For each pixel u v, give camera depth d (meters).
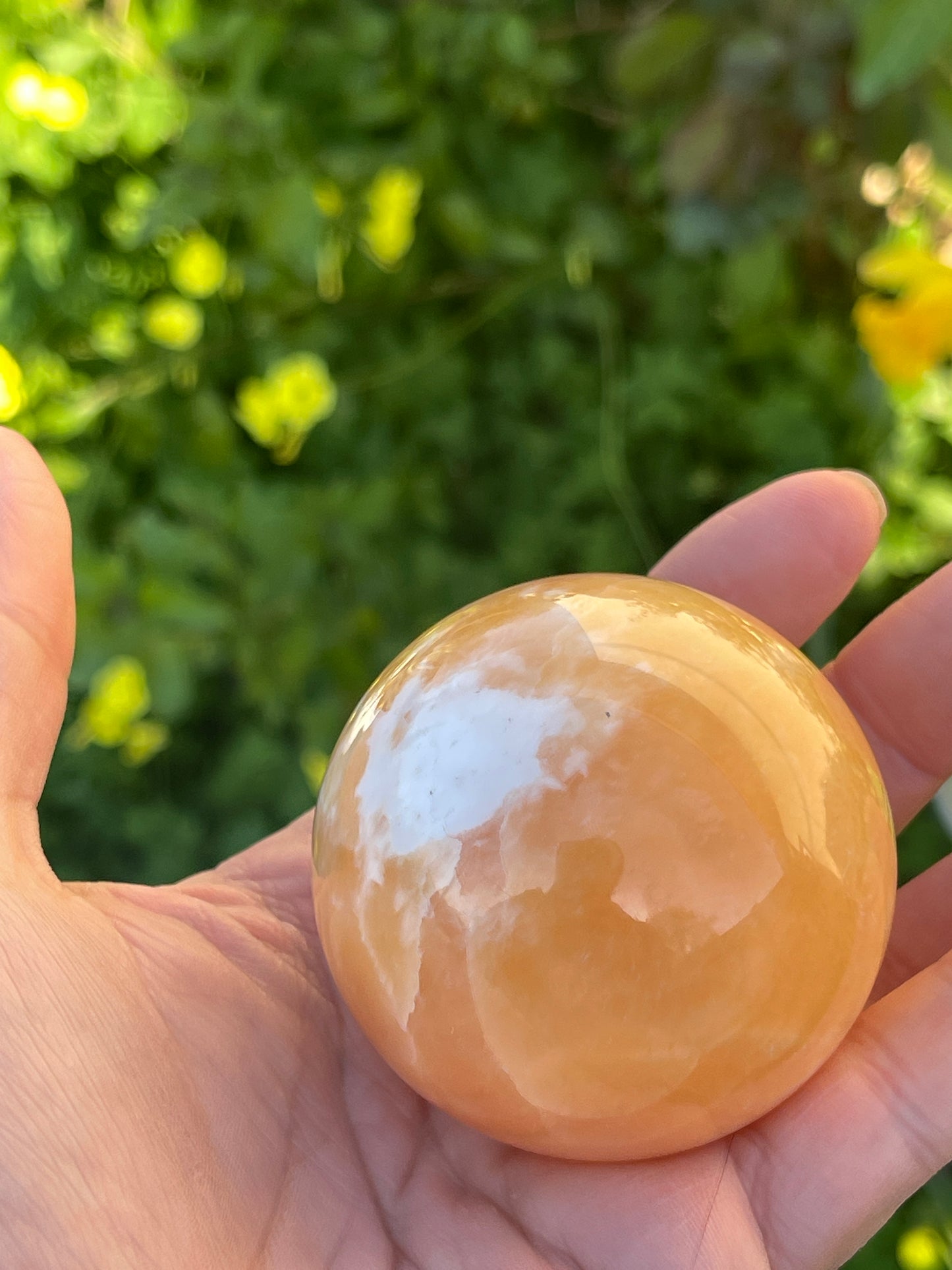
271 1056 0.13
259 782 0.23
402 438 0.26
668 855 0.10
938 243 0.24
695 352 0.25
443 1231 0.13
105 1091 0.11
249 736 0.23
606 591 0.12
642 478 0.25
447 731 0.11
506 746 0.11
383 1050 0.12
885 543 0.22
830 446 0.23
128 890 0.14
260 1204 0.12
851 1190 0.12
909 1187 0.12
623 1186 0.12
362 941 0.11
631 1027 0.10
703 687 0.11
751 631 0.12
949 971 0.13
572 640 0.11
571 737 0.10
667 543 0.25
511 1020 0.10
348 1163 0.13
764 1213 0.12
